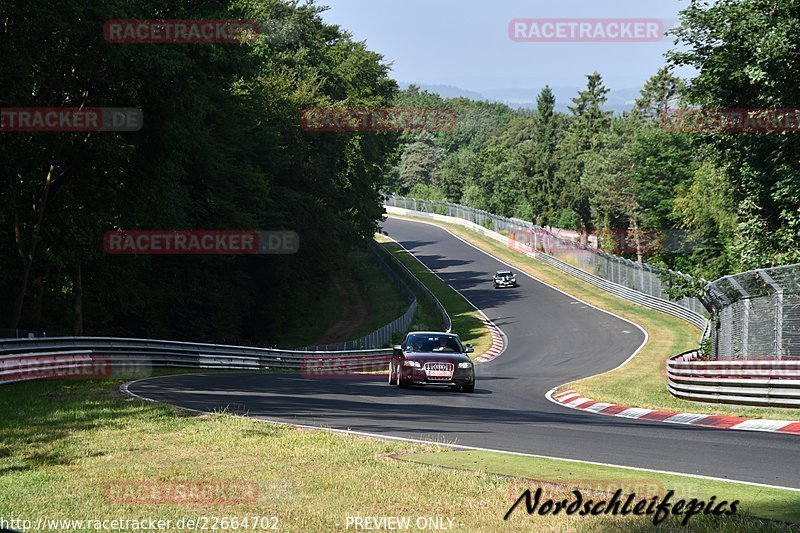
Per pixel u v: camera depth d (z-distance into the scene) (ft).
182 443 37.81
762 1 86.22
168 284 157.79
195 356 106.11
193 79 104.32
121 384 71.15
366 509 25.81
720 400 66.90
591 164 372.58
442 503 26.53
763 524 23.52
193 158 148.46
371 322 212.43
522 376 118.21
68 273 127.34
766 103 87.51
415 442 39.01
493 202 458.50
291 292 201.46
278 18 232.73
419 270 306.96
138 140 104.99
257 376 93.20
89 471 31.78
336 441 38.37
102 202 109.50
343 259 253.44
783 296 69.41
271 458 34.24
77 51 94.53
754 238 97.71
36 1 85.30
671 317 212.02
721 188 161.48
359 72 248.11
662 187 278.26
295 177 203.10
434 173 636.48
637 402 69.92
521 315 222.69
